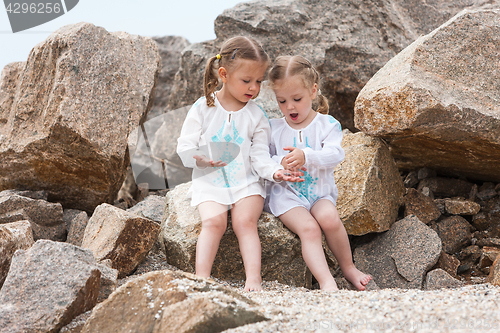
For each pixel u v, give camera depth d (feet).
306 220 8.96
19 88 11.55
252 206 8.96
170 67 24.89
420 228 10.49
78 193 11.60
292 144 9.80
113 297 6.40
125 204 12.86
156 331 5.76
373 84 10.53
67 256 7.26
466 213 11.47
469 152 10.61
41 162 10.95
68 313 6.64
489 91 9.92
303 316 6.01
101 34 11.98
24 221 9.12
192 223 9.40
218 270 9.39
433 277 9.61
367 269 10.33
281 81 9.23
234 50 9.05
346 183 10.71
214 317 5.65
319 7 15.42
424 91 9.34
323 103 10.81
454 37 10.20
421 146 10.99
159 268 9.51
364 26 15.01
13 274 6.93
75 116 10.63
